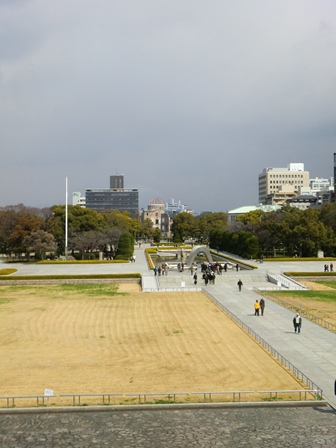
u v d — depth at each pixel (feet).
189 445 99.14
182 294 278.87
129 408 115.24
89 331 190.70
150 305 244.63
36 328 196.13
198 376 137.80
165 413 114.11
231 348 164.45
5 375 140.05
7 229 514.27
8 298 268.21
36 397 115.96
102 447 98.53
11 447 98.68
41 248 468.75
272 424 108.06
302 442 100.12
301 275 336.49
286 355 154.61
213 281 315.17
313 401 117.70
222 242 594.24
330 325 195.11
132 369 144.36
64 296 274.16
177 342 172.96
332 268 364.17
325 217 523.29
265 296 266.98
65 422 109.60
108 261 450.71
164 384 131.95
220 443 99.86
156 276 335.47
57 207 545.85
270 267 393.50
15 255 538.06
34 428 106.83
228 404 116.88
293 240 469.16
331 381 131.85
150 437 102.58
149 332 188.03
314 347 163.22
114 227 586.45
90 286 314.76
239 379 134.92
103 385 131.64
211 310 230.27
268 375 137.69
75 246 514.68
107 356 157.38
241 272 356.38
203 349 163.73
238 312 221.66
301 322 191.42
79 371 143.02
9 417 112.27
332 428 106.01
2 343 173.78
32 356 157.79
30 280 323.57
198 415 112.78
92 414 113.70
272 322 200.75
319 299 259.60
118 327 197.06
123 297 269.64
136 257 529.86
